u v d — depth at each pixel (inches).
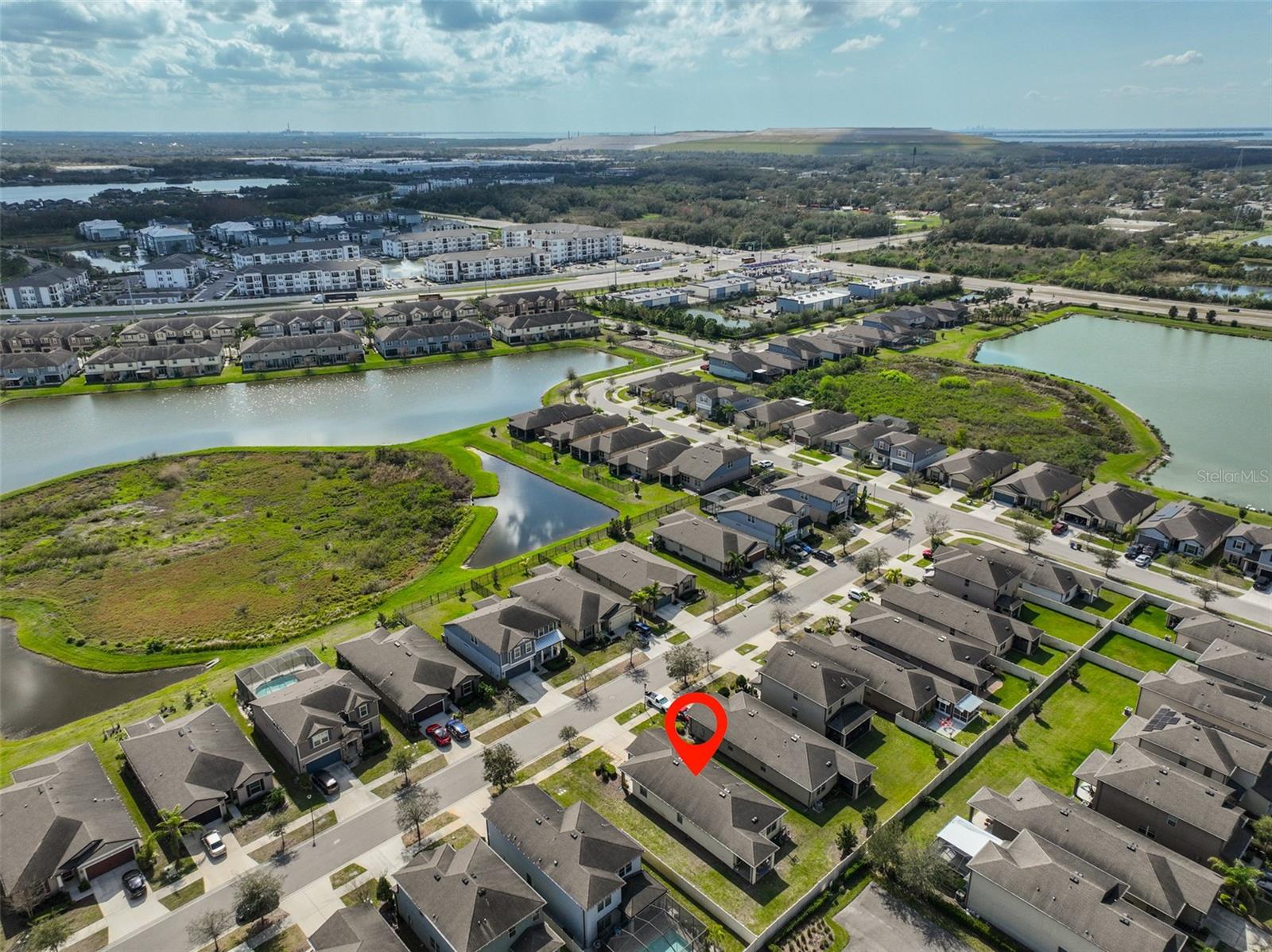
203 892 2335.1
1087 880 2142.0
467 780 2770.7
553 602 3644.2
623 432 5580.7
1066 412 6417.3
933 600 3641.7
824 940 2196.1
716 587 3973.9
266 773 2704.2
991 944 2194.9
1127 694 3235.7
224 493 5103.3
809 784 2618.1
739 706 2960.1
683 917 2203.5
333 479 5305.1
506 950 2073.1
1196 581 4020.7
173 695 3213.6
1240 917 2258.9
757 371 7199.8
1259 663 3122.5
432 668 3154.5
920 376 7377.0
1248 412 6496.1
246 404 6855.3
